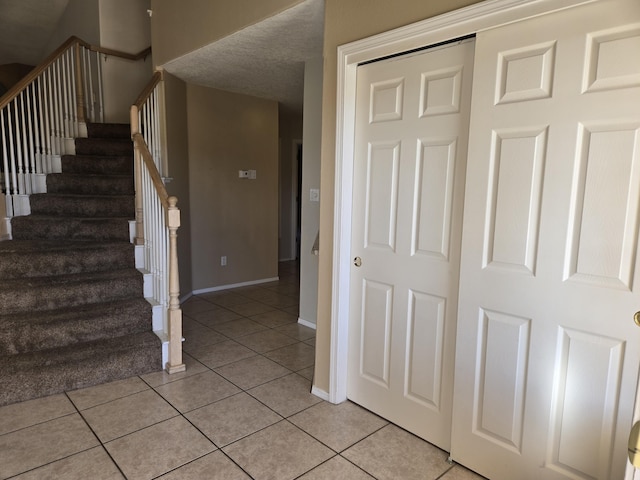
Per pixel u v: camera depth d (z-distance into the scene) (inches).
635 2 53.4
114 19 190.4
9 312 109.0
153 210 120.0
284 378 111.3
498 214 68.0
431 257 80.4
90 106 181.9
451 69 74.8
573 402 62.2
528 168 64.0
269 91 188.7
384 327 90.2
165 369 114.2
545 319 64.0
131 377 109.2
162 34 146.3
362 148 91.0
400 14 78.4
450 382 79.1
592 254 58.8
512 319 67.8
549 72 61.1
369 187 90.4
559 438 64.1
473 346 73.0
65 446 80.4
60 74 163.6
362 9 84.7
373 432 87.4
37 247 124.9
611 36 55.6
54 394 99.3
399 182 84.6
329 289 97.0
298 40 119.3
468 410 74.8
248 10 108.6
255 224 211.2
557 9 58.9
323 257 97.7
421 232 81.7
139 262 134.0
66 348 106.9
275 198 218.8
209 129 185.8
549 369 64.1
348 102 89.8
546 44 61.1
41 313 110.3
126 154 171.0
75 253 124.0
